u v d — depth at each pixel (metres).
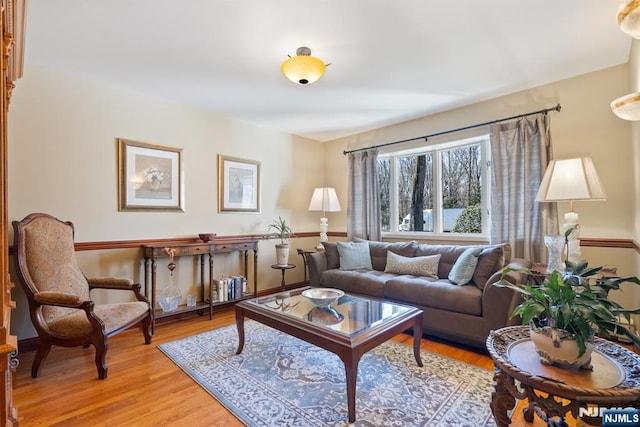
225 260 3.87
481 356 2.41
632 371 1.20
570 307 1.18
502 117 3.29
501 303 2.32
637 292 2.49
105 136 2.94
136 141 3.13
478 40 2.27
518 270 1.46
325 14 1.95
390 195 4.47
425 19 2.01
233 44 2.29
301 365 2.27
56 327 2.13
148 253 3.04
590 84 2.79
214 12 1.93
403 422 1.62
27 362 2.32
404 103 3.49
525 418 1.64
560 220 2.92
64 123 2.71
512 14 1.97
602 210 2.74
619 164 2.67
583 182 2.27
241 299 3.71
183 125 3.49
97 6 1.86
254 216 4.20
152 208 3.23
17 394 1.89
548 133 2.95
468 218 3.75
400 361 2.31
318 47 2.33
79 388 1.96
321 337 1.80
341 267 3.71
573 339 1.19
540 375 1.17
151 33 2.15
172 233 3.38
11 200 2.46
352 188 4.55
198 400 1.83
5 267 1.17
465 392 1.89
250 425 1.60
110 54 2.43
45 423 1.62
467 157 3.76
